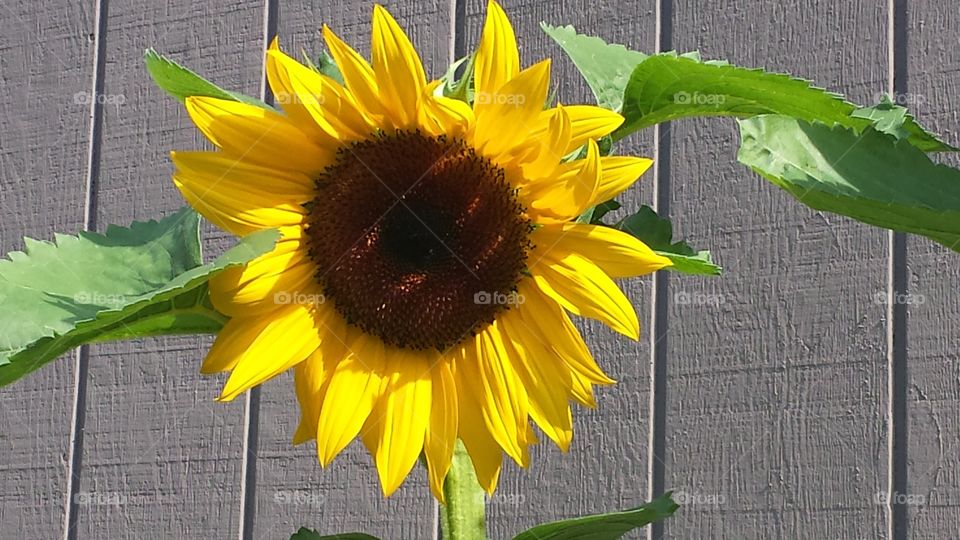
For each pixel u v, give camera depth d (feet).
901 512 3.24
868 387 3.30
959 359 3.24
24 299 2.39
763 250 3.43
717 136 3.49
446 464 2.52
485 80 2.43
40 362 2.32
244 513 3.73
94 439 3.92
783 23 3.46
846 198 2.27
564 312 2.52
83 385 3.97
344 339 2.56
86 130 4.04
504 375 2.54
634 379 3.49
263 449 3.75
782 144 2.44
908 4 3.38
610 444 3.48
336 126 2.49
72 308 2.40
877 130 2.45
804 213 3.40
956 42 3.32
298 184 2.52
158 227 2.57
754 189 3.45
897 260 3.32
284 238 2.51
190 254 2.50
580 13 3.63
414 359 2.57
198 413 3.83
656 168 3.53
